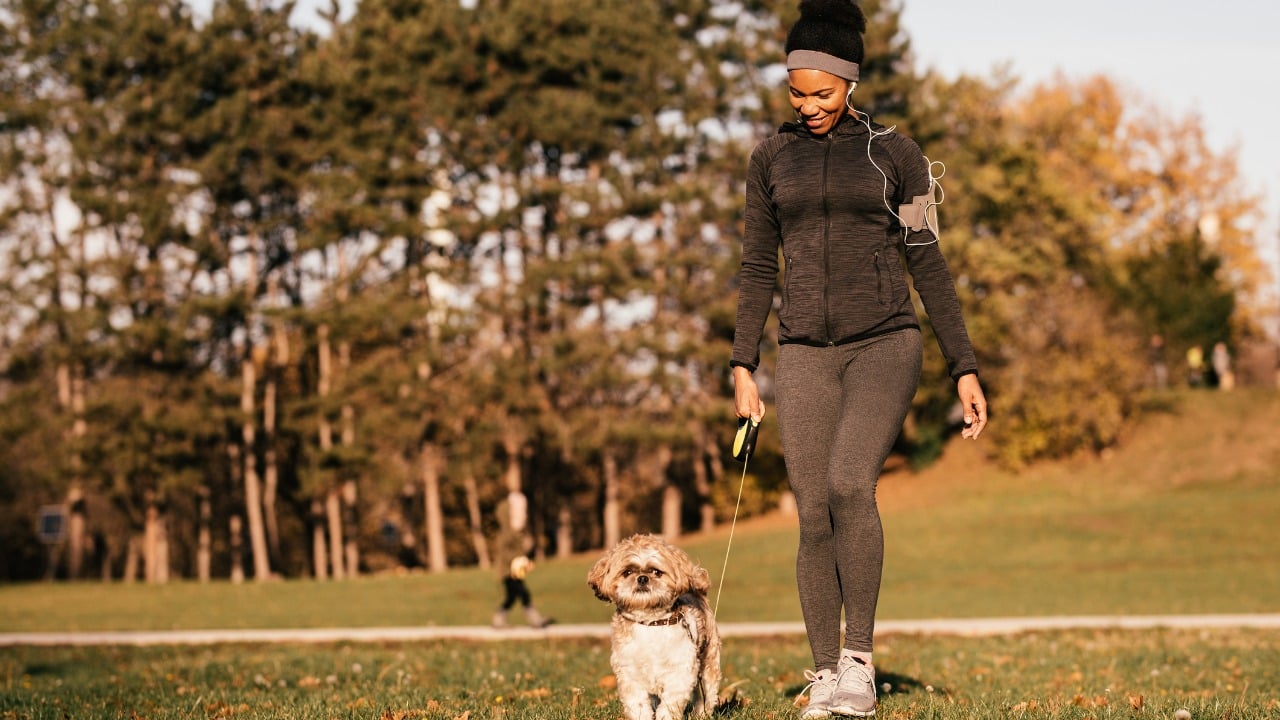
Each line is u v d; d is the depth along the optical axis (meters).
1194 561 27.67
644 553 4.87
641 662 4.90
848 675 4.68
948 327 4.81
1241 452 41.03
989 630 16.03
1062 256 45.78
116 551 49.19
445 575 32.59
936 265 4.83
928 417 45.78
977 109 47.97
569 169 41.47
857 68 4.76
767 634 16.05
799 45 4.73
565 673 9.41
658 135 38.19
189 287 39.03
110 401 38.06
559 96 38.53
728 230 39.78
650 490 49.00
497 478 44.91
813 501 4.85
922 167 4.80
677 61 39.06
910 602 22.30
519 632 16.56
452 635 16.44
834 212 4.76
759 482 44.91
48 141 38.97
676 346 37.97
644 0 40.91
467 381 38.62
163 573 40.31
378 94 38.59
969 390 4.75
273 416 44.03
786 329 4.88
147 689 8.50
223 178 37.84
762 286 5.07
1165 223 54.41
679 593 4.89
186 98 37.81
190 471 38.72
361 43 39.69
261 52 38.72
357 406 40.19
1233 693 8.26
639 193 37.91
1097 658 11.61
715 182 39.25
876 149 4.75
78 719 6.62
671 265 38.41
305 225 40.06
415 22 39.19
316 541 42.47
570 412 39.88
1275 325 54.19
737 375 5.05
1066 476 41.94
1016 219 45.00
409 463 41.06
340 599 26.38
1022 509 37.53
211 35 38.38
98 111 37.00
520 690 8.01
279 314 38.38
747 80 41.12
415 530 48.44
